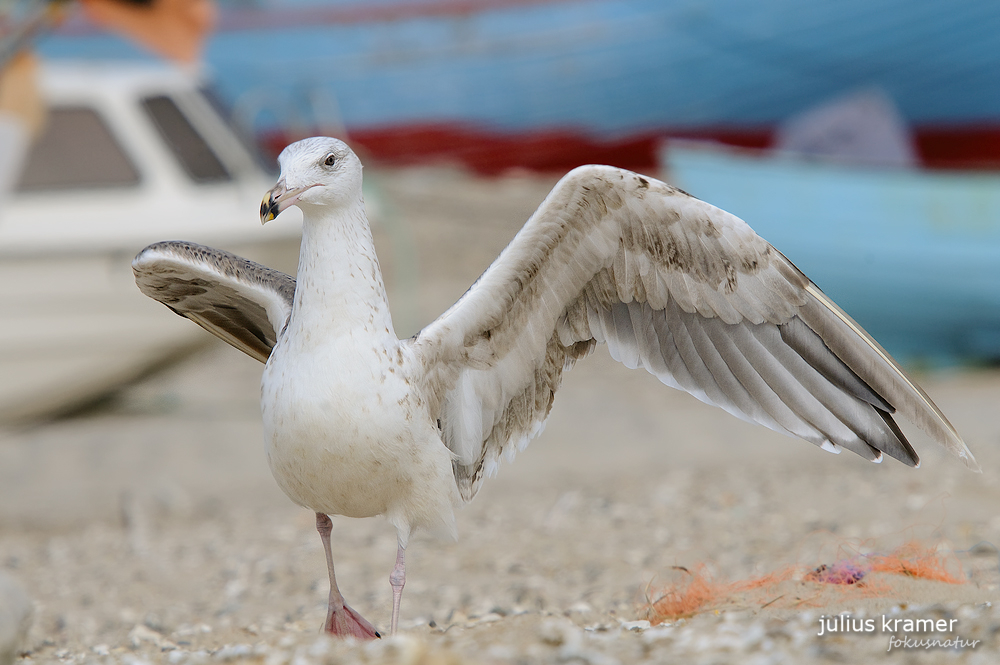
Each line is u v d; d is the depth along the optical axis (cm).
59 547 1112
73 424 1708
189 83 1780
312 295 575
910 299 2152
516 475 1341
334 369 565
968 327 2155
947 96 2441
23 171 1628
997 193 2072
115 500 1280
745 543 965
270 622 802
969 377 2105
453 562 969
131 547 1099
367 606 841
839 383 611
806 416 618
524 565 938
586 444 1495
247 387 2019
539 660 502
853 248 2116
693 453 1439
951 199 2084
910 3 2409
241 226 1678
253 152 1783
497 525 1121
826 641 511
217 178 1719
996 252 2084
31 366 1658
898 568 689
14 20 1791
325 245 576
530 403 654
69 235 1614
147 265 637
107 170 1667
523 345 634
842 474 1274
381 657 497
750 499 1169
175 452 1492
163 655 625
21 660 671
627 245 608
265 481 1359
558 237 600
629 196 583
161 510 1248
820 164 2122
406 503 595
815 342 609
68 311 1647
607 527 1082
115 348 1689
